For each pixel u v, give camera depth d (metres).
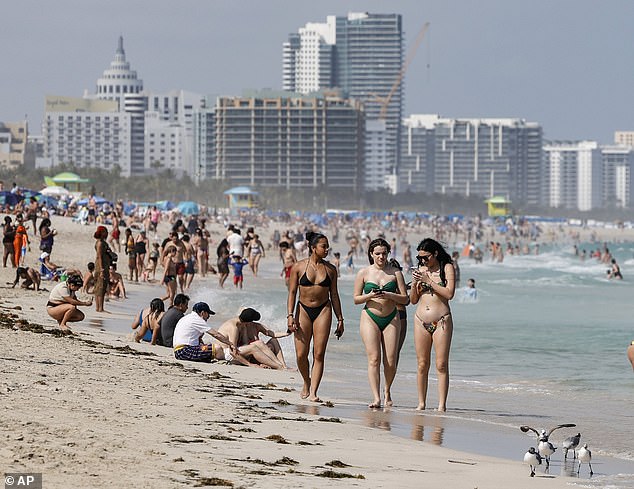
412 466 27.30
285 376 50.28
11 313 66.25
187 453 25.86
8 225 115.62
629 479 27.62
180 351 52.59
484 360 66.88
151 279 124.38
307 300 41.06
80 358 46.22
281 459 26.20
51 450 23.97
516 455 31.33
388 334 41.09
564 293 155.50
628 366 63.72
